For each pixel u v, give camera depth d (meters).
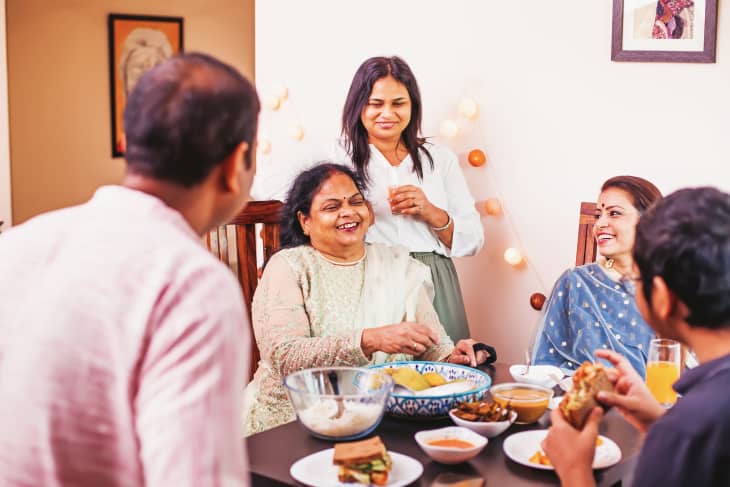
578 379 1.40
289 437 1.68
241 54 6.11
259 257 4.04
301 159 3.41
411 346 1.98
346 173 2.31
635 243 1.22
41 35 5.44
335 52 3.76
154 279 0.95
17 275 1.01
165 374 0.92
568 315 2.60
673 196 1.21
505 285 3.43
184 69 1.04
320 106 3.83
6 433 0.96
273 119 4.01
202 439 0.90
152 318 0.94
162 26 5.78
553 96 3.25
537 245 3.34
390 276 2.35
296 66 3.90
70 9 5.51
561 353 2.60
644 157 3.11
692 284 1.15
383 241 3.08
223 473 0.91
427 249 3.10
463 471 1.52
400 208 3.00
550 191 3.29
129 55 5.70
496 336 3.47
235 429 0.93
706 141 2.99
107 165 5.75
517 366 2.11
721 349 1.18
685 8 2.96
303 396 1.65
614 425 1.75
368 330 2.03
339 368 1.74
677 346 1.88
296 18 3.87
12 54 5.37
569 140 3.24
